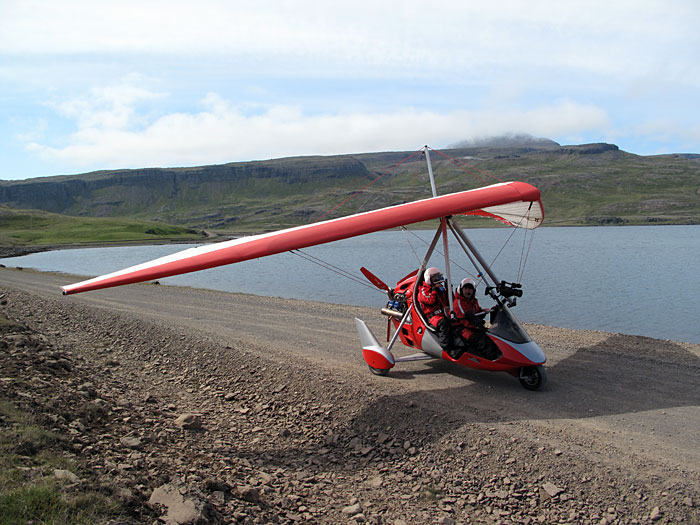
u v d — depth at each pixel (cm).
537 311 2097
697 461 525
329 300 2425
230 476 540
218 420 743
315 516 486
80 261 6144
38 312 1593
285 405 785
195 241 13625
